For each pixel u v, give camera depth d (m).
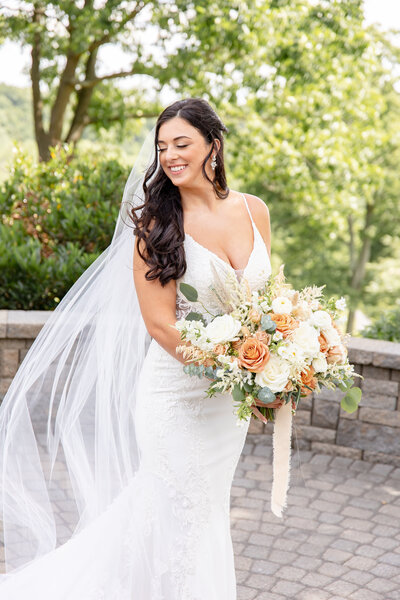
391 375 4.91
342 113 13.75
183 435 2.75
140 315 3.07
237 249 2.77
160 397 2.78
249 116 14.37
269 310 2.56
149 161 2.94
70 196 6.47
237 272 2.75
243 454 5.03
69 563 2.85
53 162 7.09
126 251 2.99
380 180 15.59
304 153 14.08
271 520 4.11
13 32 13.53
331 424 5.08
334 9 12.11
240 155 14.51
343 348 2.61
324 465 4.93
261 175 15.33
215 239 2.73
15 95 18.38
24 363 3.20
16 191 6.75
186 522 2.77
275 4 11.79
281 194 20.47
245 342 2.46
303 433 5.15
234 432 2.85
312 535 3.96
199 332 2.46
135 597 2.82
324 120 13.26
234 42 12.17
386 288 25.44
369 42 12.45
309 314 2.60
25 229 6.42
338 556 3.74
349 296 24.64
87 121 15.41
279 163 14.04
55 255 6.11
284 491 2.77
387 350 4.87
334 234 17.41
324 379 2.66
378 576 3.56
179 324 2.48
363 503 4.38
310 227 22.84
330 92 12.91
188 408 2.76
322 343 2.58
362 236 25.17
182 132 2.60
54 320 3.15
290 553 3.76
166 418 2.76
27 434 3.21
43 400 3.28
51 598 2.79
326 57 12.41
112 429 3.04
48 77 14.73
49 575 2.85
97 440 3.04
